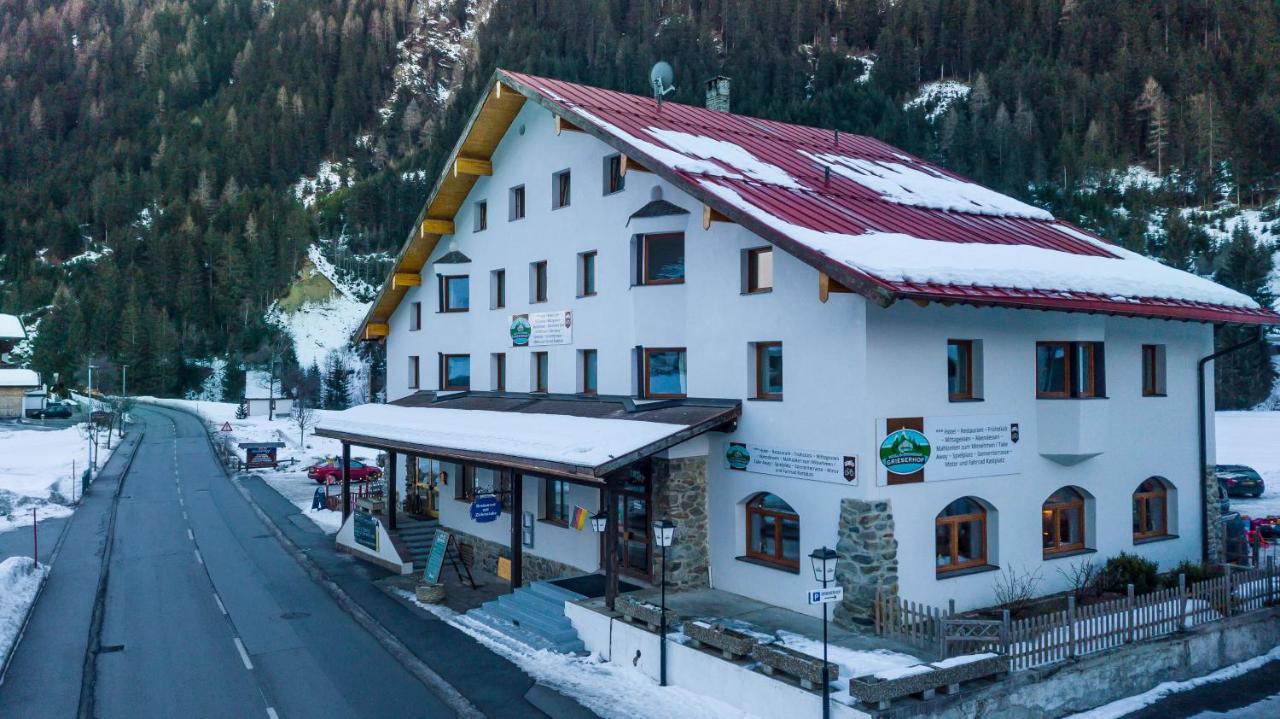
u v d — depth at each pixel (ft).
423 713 50.24
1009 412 60.29
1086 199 474.49
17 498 138.51
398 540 92.94
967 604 57.67
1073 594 61.46
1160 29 638.53
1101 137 522.47
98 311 506.89
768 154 80.12
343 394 409.49
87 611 75.36
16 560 85.51
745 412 62.75
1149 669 51.44
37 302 575.38
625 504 72.23
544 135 86.63
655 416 66.59
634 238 72.54
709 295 66.18
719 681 49.24
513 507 73.67
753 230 57.52
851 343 54.24
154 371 464.65
